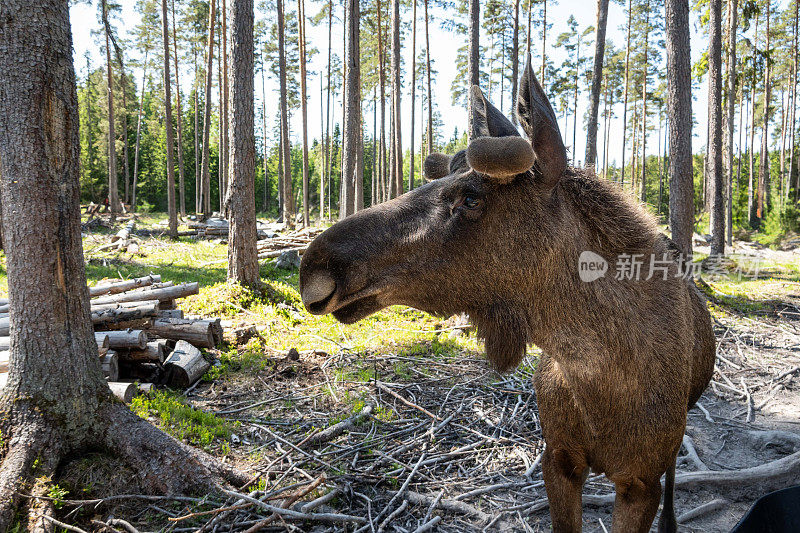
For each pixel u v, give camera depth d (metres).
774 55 40.12
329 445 4.56
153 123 61.25
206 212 33.88
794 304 11.43
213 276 13.42
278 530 3.35
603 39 15.62
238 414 5.18
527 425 5.06
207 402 5.45
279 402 5.52
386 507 3.54
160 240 23.28
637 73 45.84
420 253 1.85
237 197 9.82
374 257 1.83
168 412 4.79
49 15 3.55
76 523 3.32
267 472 3.92
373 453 4.42
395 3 21.20
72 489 3.52
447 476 4.16
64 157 3.73
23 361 3.69
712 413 5.76
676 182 11.53
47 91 3.58
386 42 35.62
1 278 11.28
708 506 3.81
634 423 2.02
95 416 3.83
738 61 25.78
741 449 4.91
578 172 2.05
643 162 41.59
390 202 1.97
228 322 8.34
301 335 8.36
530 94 1.74
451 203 1.87
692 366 2.47
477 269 1.88
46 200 3.65
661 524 3.43
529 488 3.97
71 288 3.80
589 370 1.96
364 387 5.98
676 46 11.28
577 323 1.92
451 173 2.01
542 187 1.85
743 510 3.89
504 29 37.16
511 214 1.85
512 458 4.41
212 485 3.64
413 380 6.28
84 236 22.45
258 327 8.43
